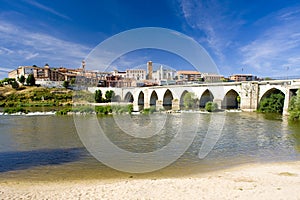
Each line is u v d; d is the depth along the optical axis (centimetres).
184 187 870
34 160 1352
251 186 877
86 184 941
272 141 1897
